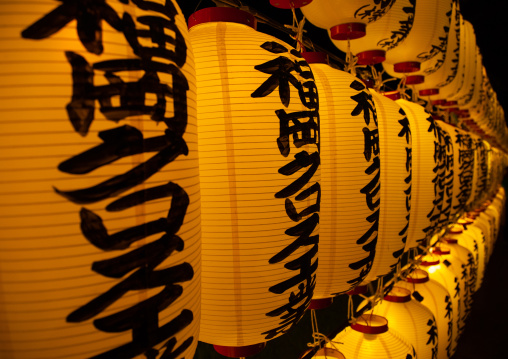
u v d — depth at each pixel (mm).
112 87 409
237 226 682
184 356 521
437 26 1506
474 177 3688
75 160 386
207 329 765
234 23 773
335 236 1004
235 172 676
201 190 687
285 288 732
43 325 395
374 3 1086
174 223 467
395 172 1269
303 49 1239
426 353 1804
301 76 749
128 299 430
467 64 2869
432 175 1622
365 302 2154
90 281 404
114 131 408
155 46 453
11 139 372
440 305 2260
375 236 1061
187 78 510
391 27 1324
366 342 1548
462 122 4953
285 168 695
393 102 1364
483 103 4227
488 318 5324
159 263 452
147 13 453
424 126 1631
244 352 889
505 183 14430
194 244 518
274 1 1016
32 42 379
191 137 516
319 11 1159
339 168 982
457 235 4402
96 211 400
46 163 378
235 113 678
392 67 2012
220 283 706
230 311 724
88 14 401
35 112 375
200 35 742
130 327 434
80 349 411
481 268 4754
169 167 461
